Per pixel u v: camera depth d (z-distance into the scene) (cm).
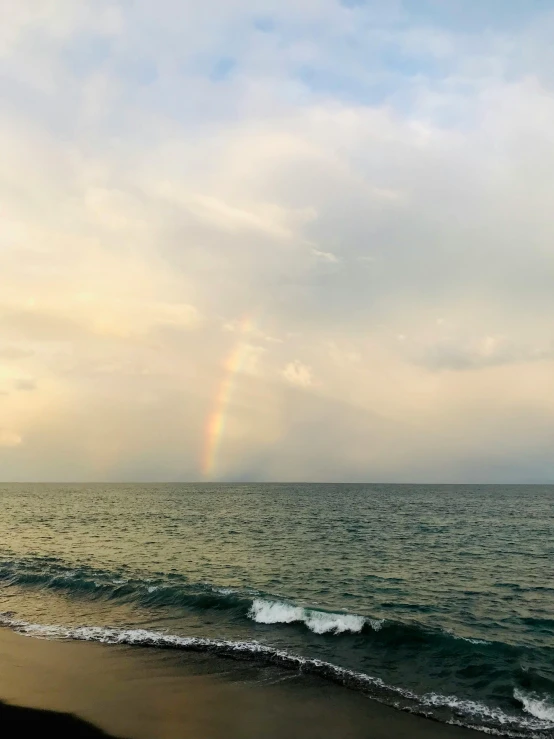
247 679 1399
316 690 1337
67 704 1240
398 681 1405
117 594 2314
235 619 1953
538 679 1425
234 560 3388
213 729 1123
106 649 1628
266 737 1095
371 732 1120
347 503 11506
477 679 1426
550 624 1994
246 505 10719
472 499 13738
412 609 2175
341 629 1791
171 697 1283
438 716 1205
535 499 13875
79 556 3547
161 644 1672
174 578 2705
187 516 7562
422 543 4459
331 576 2867
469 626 1945
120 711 1204
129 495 16488
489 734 1121
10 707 1220
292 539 4638
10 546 4091
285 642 1700
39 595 2366
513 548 4212
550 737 1114
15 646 1655
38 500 12838
